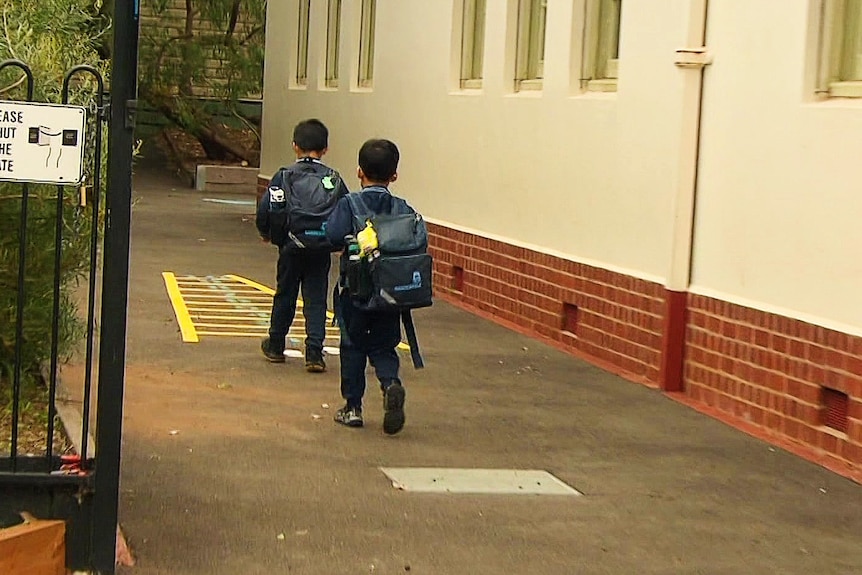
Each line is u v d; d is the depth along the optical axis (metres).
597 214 15.08
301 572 7.85
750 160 12.16
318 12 27.14
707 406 12.79
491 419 12.02
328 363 14.11
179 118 39.59
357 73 24.64
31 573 7.12
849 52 11.33
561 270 15.85
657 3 13.67
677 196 13.17
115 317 7.21
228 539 8.34
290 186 13.19
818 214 11.13
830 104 11.05
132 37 7.05
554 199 16.20
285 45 29.98
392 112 22.17
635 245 14.18
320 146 13.52
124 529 8.39
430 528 8.83
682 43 13.12
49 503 7.24
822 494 10.09
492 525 8.98
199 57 38.34
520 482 10.05
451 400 12.70
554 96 16.17
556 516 9.27
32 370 8.90
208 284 19.69
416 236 10.77
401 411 11.02
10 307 8.27
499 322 17.39
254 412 11.75
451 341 15.88
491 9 18.08
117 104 7.06
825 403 11.09
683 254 13.21
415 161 21.05
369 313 11.00
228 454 10.33
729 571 8.35
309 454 10.48
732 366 12.38
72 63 8.41
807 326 11.21
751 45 12.16
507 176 17.59
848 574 8.42
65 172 7.08
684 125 13.08
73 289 9.01
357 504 9.24
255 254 23.86
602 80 15.47
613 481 10.23
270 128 31.41
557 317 15.98
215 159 41.75
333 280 21.16
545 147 16.44
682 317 13.24
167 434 10.82
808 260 11.27
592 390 13.39
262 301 18.25
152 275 20.39
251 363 13.86
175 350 14.34
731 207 12.48
